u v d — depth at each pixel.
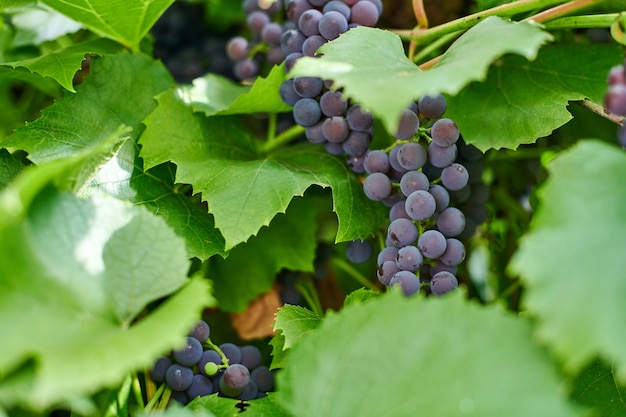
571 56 0.64
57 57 0.65
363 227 0.62
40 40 0.70
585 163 0.51
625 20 0.59
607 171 0.51
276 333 0.62
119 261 0.54
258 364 0.61
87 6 0.66
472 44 0.56
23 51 0.72
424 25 0.65
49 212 0.53
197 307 0.52
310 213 0.69
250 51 0.71
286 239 0.69
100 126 0.64
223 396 0.59
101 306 0.53
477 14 0.62
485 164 0.70
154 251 0.54
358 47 0.58
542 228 0.50
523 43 0.54
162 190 0.64
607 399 0.56
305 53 0.62
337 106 0.61
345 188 0.62
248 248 0.68
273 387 0.60
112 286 0.53
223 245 0.62
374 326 0.52
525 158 0.72
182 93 0.66
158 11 0.67
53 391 0.48
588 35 0.66
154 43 0.78
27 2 0.70
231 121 0.68
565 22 0.62
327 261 0.71
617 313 0.48
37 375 0.50
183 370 0.58
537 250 0.49
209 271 0.68
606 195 0.50
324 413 0.52
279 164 0.64
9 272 0.51
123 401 0.58
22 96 0.77
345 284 0.73
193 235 0.62
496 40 0.55
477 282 0.71
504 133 0.62
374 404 0.51
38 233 0.52
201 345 0.59
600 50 0.64
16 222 0.51
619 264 0.49
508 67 0.64
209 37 0.79
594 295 0.48
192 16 0.78
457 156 0.63
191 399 0.59
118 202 0.55
